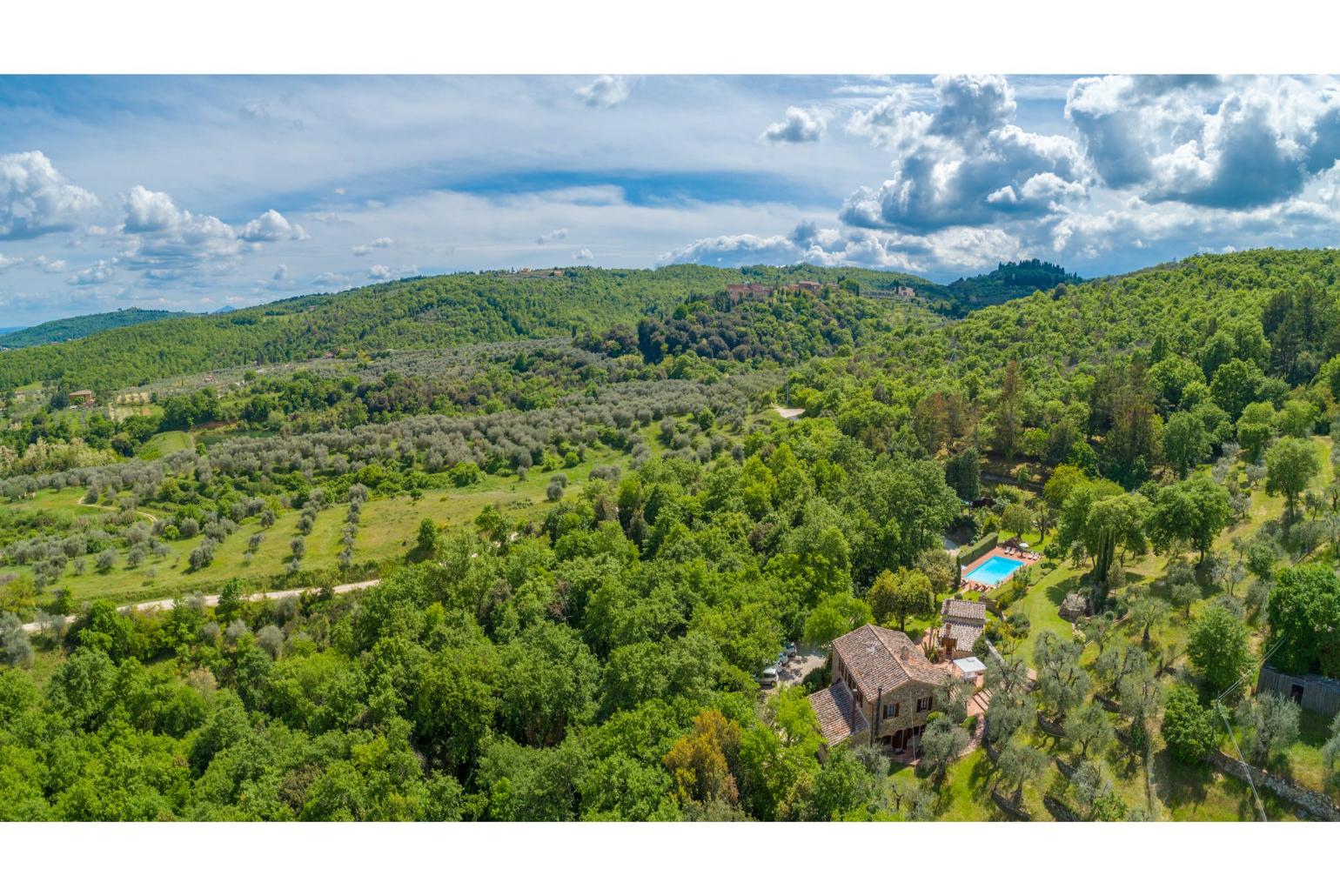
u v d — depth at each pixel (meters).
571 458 172.75
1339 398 127.50
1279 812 53.81
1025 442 145.25
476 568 95.50
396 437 191.38
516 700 71.75
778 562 93.88
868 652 71.31
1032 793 58.72
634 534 118.12
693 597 85.31
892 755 66.12
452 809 59.47
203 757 71.69
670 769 56.03
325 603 110.19
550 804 56.78
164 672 90.31
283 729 71.19
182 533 130.12
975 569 105.62
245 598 106.81
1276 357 155.75
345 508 143.38
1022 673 67.88
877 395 185.12
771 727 63.09
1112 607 81.06
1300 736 57.47
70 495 155.38
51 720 73.88
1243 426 116.69
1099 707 62.12
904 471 109.06
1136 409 133.25
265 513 134.62
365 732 68.19
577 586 93.19
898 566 99.19
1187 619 73.50
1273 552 75.31
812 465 130.12
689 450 162.62
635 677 68.56
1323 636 59.47
